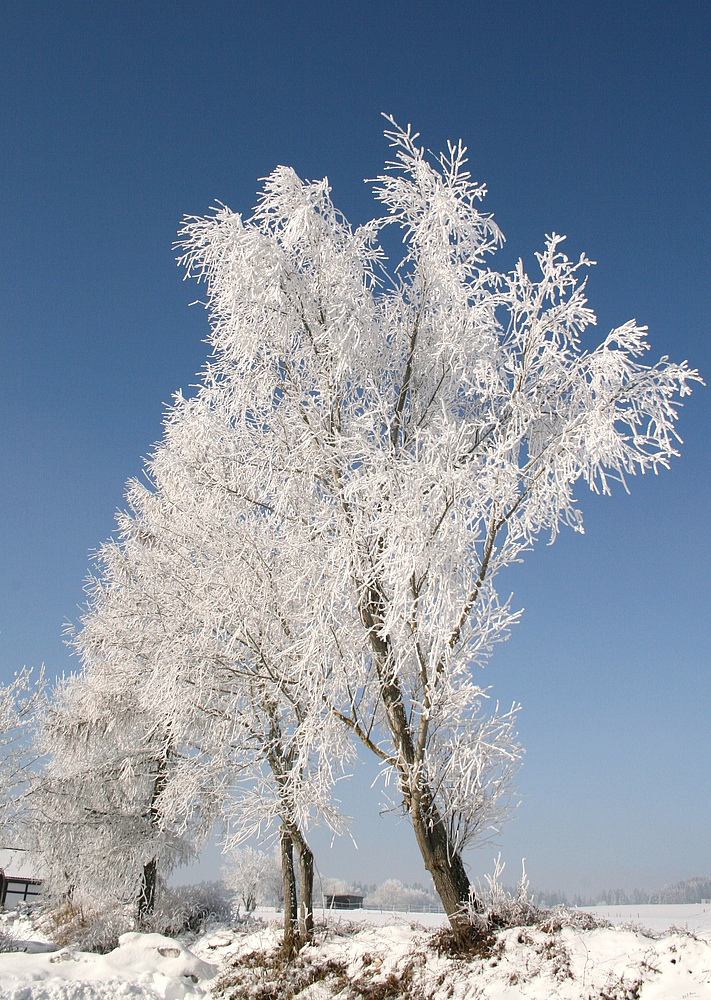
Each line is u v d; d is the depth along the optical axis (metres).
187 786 11.24
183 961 11.44
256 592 9.30
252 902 25.25
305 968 9.23
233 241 7.55
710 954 5.64
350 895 36.88
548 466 6.54
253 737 10.32
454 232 7.58
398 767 7.47
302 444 7.50
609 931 6.73
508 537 6.80
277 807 8.92
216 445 8.43
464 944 7.25
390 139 7.59
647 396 6.18
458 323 7.38
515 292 6.79
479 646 6.89
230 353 7.91
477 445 7.48
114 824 15.20
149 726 15.02
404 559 6.32
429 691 7.03
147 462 12.13
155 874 16.12
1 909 22.42
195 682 9.92
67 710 17.17
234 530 9.31
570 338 6.59
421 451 7.46
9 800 15.39
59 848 15.28
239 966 11.02
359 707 7.79
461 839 7.61
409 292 8.16
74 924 16.27
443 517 6.65
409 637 6.95
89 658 15.69
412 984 7.20
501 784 7.56
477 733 7.07
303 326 7.89
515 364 6.86
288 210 7.73
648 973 5.82
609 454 6.18
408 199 7.61
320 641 7.22
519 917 7.47
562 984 6.09
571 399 6.60
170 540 11.60
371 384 7.66
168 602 11.49
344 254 7.71
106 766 15.98
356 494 6.97
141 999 9.75
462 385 7.91
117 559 16.00
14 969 11.07
